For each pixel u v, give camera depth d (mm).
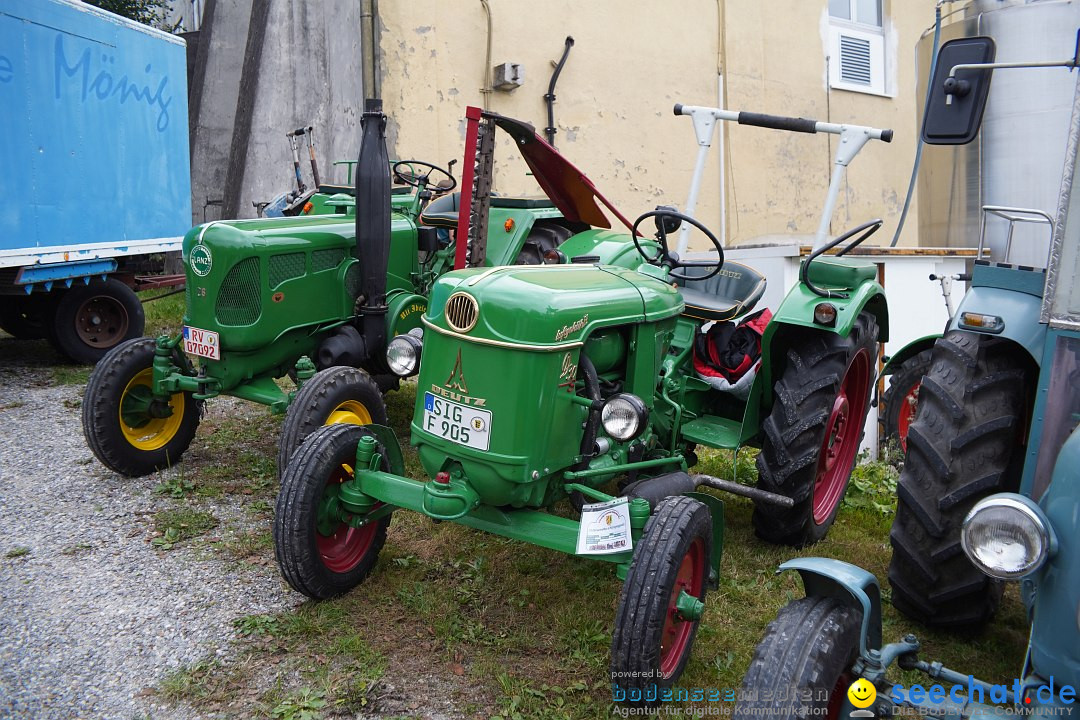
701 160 4324
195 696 2592
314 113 8688
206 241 4082
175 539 3639
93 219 6699
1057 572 1837
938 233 5027
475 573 3406
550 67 9008
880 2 11664
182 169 8000
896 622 3111
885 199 11867
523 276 2873
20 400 5781
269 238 4219
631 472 3260
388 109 8102
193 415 4543
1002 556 1850
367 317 4586
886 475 4785
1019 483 2918
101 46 6762
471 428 2691
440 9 8305
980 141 4500
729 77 10203
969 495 2756
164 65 7621
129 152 7152
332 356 4449
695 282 4211
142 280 7512
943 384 2908
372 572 3348
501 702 2592
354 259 4660
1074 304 2250
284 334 4352
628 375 3172
